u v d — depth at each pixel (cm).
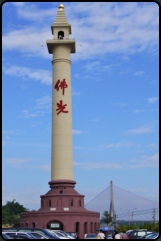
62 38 7850
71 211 6419
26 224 6544
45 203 6731
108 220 14538
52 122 7200
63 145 6981
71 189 6819
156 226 9931
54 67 7462
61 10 7888
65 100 7225
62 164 6888
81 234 6394
